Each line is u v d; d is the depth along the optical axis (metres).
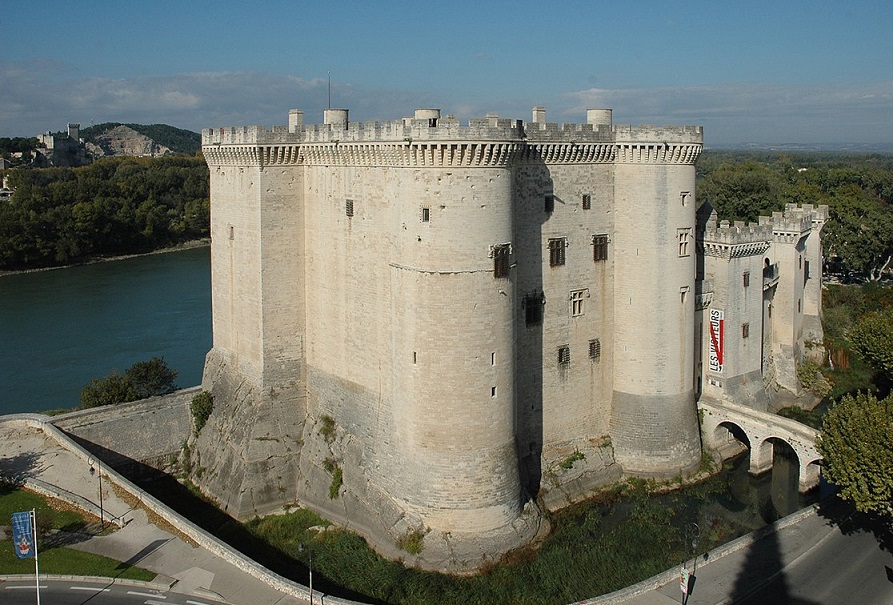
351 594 45.25
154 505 51.19
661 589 43.47
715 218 67.12
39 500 52.44
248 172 58.78
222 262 64.25
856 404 51.97
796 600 42.47
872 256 115.44
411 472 48.88
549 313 55.41
